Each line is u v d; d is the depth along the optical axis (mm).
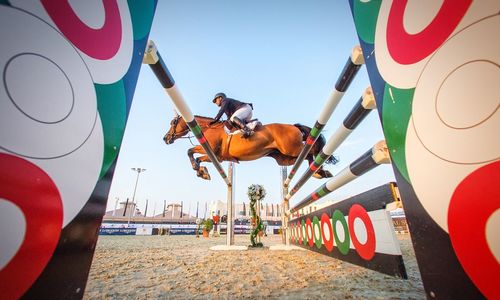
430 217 479
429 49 482
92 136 507
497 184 352
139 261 2762
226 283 1579
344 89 1197
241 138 2943
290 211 4199
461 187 409
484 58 376
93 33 520
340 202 2113
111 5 592
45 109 394
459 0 424
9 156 335
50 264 401
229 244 4352
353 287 1356
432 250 475
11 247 337
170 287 1497
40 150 383
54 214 410
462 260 409
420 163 506
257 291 1358
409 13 543
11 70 343
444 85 443
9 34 345
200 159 3684
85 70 490
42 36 397
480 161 378
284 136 2996
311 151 2828
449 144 430
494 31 364
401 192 575
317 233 2895
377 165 1036
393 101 599
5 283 328
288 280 1613
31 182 367
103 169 550
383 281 1469
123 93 636
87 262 497
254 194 5227
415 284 1385
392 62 604
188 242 6941
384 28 646
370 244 1599
